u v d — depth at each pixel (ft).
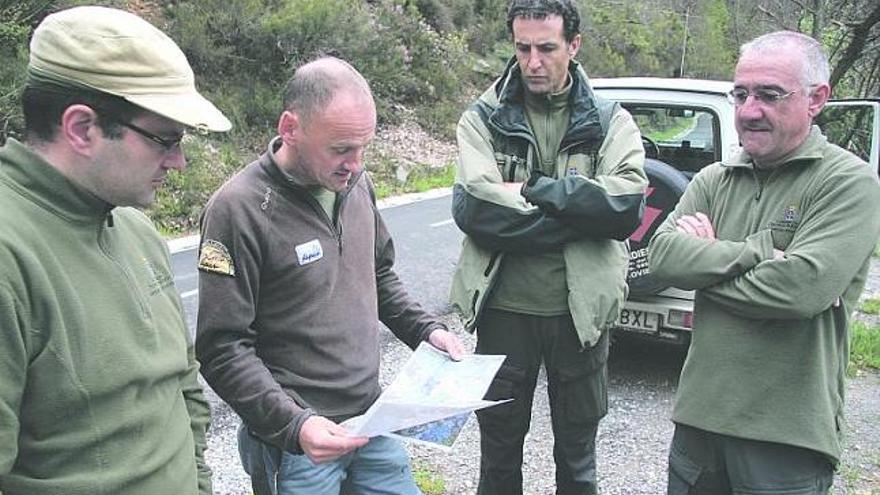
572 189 8.20
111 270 4.77
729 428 7.04
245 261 6.30
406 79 61.16
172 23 46.73
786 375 6.81
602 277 8.59
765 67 6.73
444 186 50.14
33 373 4.32
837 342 6.97
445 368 7.10
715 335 7.20
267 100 48.37
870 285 24.97
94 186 4.57
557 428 9.39
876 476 12.05
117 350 4.66
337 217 6.86
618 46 95.81
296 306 6.61
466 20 75.82
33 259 4.26
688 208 7.90
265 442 6.46
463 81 68.59
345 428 6.00
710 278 7.04
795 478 6.93
